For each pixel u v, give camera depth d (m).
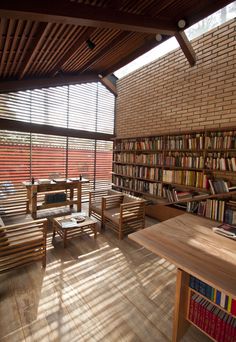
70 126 4.76
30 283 2.06
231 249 1.45
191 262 1.27
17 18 1.96
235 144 2.82
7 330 1.53
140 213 3.36
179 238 1.63
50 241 3.00
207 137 3.16
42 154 4.46
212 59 3.26
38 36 2.55
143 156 4.35
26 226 2.17
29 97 4.11
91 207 3.83
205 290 1.35
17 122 3.97
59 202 4.02
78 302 1.83
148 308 1.78
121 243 2.99
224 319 1.29
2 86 3.63
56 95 4.48
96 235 3.15
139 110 4.74
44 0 1.92
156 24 2.70
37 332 1.52
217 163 3.03
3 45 2.62
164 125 4.13
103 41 3.32
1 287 1.99
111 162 5.66
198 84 3.48
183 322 1.49
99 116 5.28
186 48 3.27
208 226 1.92
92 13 2.19
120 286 2.06
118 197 3.78
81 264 2.43
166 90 4.05
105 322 1.63
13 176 4.11
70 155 4.90
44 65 3.61
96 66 4.42
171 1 2.50
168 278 2.22
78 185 4.26
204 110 3.41
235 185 3.01
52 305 1.78
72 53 3.27
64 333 1.52
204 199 3.18
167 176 3.79
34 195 3.66
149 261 2.54
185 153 3.64
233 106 3.03
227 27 3.06
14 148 4.08
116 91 5.48
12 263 2.09
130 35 3.30
